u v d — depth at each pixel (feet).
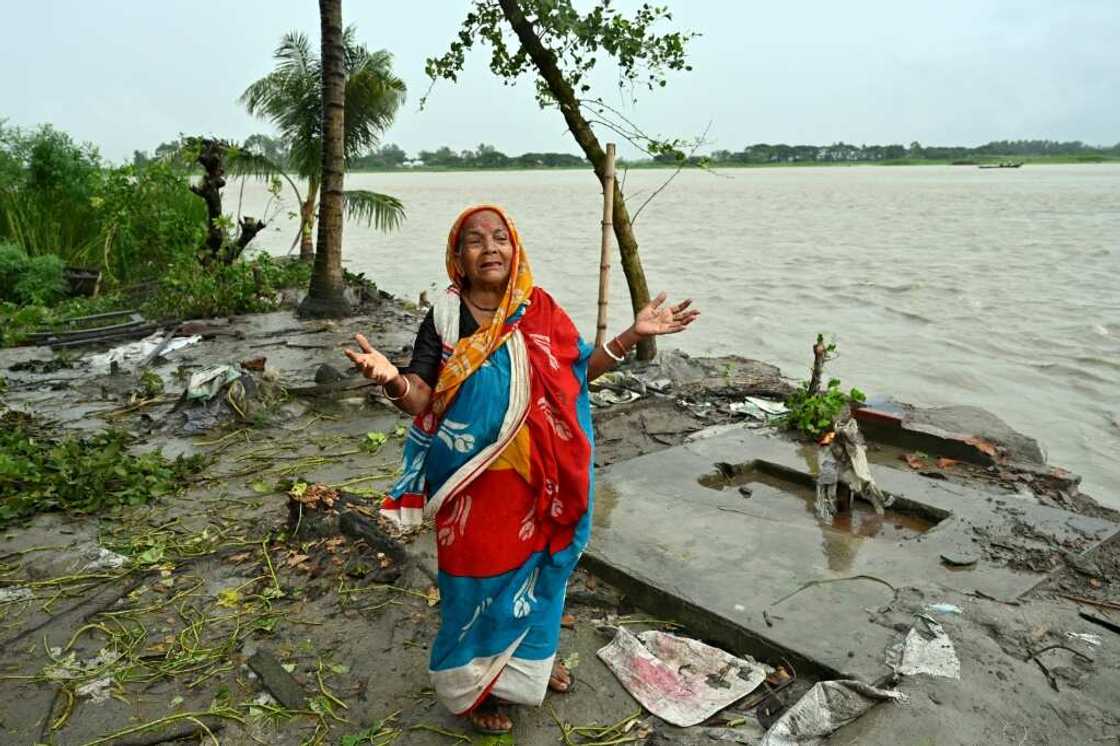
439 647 10.00
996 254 81.20
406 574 14.52
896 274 68.54
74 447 20.45
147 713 11.29
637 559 14.62
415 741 10.62
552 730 10.79
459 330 9.73
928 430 20.83
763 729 10.68
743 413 23.97
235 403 24.27
